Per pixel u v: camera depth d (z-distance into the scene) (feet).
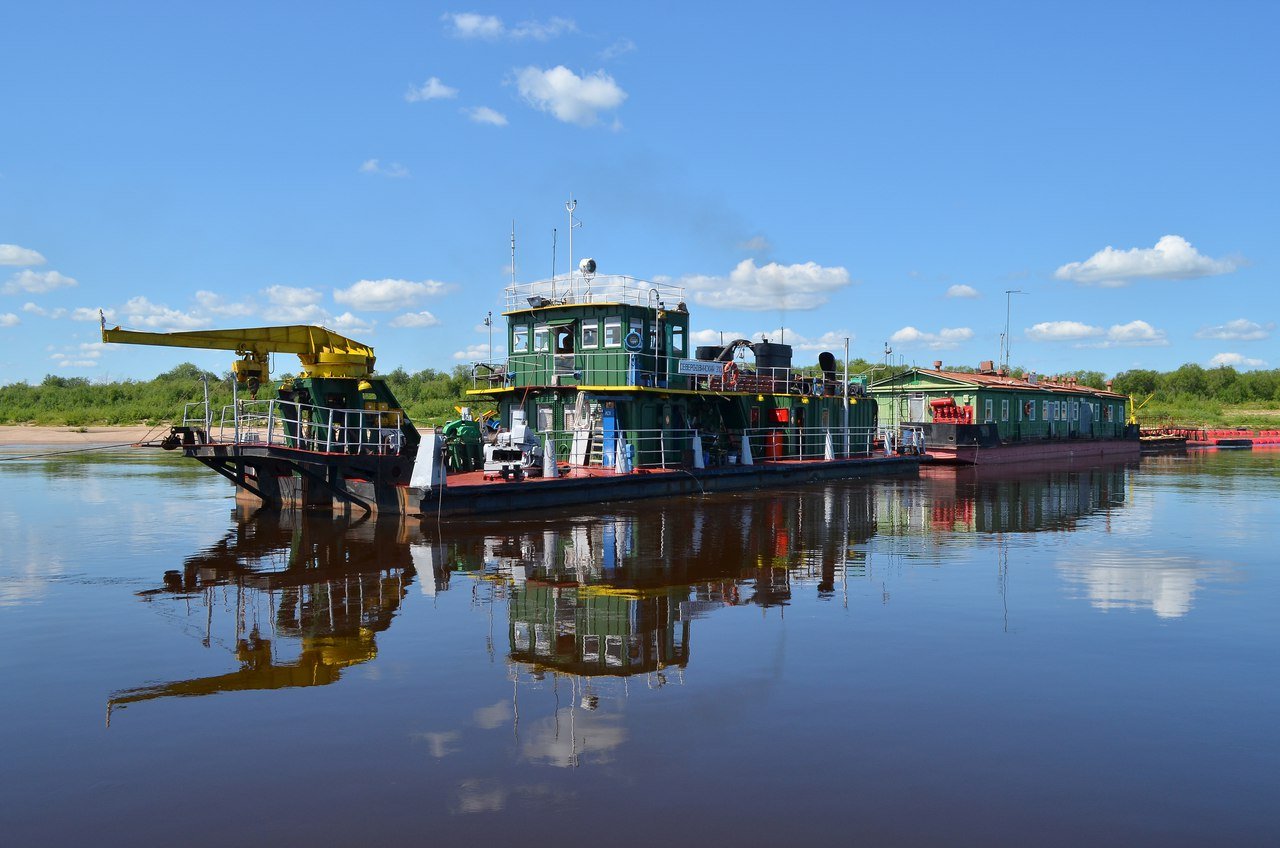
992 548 65.67
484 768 25.94
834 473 124.77
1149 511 90.79
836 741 28.02
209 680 33.88
